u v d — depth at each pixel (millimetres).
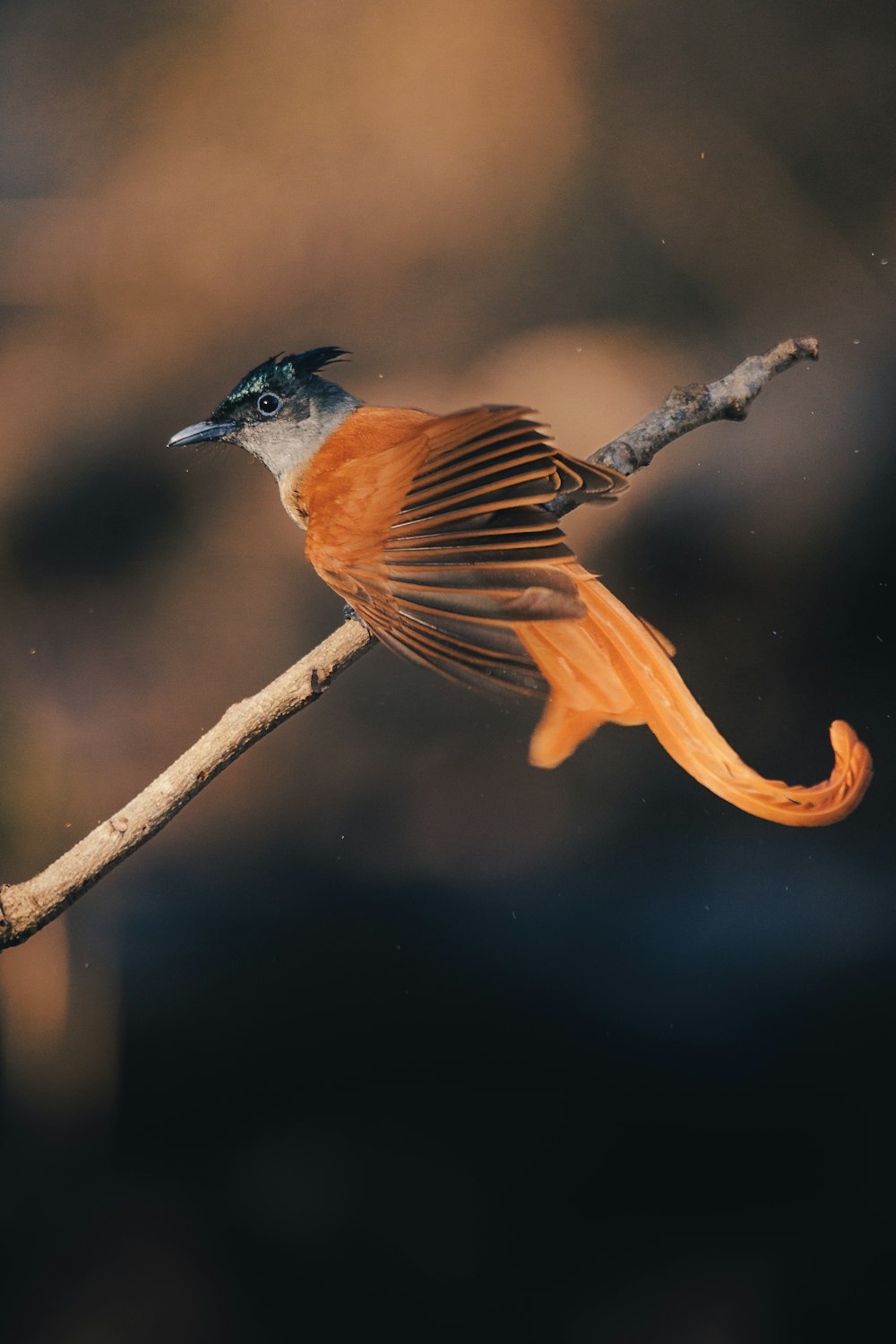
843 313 6039
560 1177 4129
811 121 6648
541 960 4262
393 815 4832
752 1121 4145
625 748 4832
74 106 6879
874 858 4410
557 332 6078
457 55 6719
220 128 6684
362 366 6090
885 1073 4160
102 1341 4074
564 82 6719
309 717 5051
